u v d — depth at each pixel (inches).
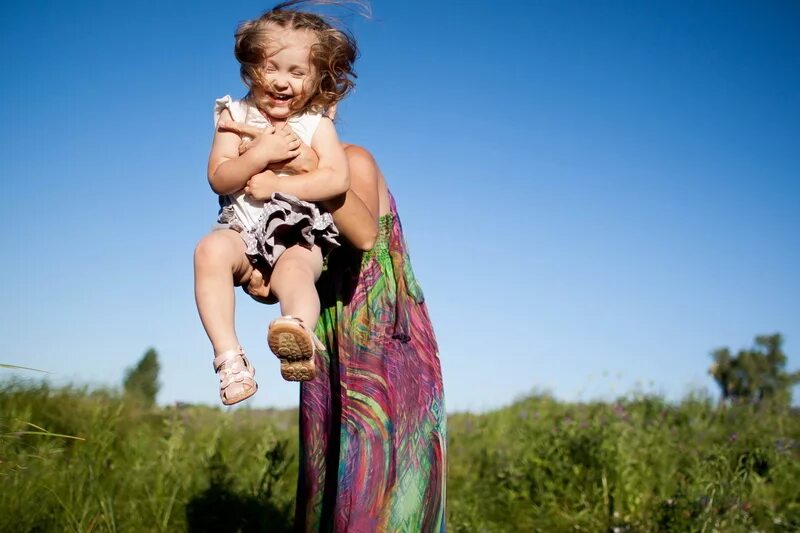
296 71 124.5
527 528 256.5
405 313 134.8
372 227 127.3
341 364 133.4
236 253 115.2
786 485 278.8
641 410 393.7
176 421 284.4
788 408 410.6
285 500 242.4
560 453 291.3
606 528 253.3
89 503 209.0
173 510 226.7
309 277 113.1
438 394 136.3
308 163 123.6
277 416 408.2
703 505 240.1
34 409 289.9
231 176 119.8
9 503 195.2
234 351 107.0
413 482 130.4
